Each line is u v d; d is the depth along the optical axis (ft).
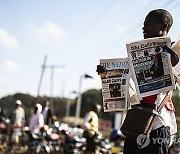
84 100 259.80
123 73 8.68
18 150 49.16
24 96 208.23
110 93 8.79
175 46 7.77
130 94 8.54
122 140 40.09
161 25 8.21
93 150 33.63
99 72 8.83
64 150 41.78
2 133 50.08
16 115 48.21
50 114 44.52
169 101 8.40
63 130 43.47
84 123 33.78
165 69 7.68
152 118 7.82
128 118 7.94
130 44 7.79
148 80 7.73
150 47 7.75
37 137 41.27
